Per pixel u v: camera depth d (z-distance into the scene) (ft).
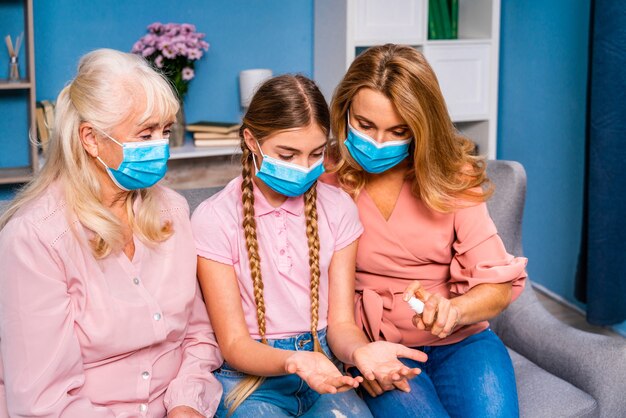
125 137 4.49
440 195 5.44
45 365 4.36
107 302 4.58
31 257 4.37
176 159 10.77
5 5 10.56
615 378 5.43
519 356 6.10
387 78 5.16
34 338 4.35
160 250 4.85
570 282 11.12
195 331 5.16
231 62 12.01
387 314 5.72
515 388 5.33
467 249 5.59
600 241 9.59
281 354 4.75
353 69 5.39
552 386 5.54
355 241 5.48
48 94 11.07
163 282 4.82
